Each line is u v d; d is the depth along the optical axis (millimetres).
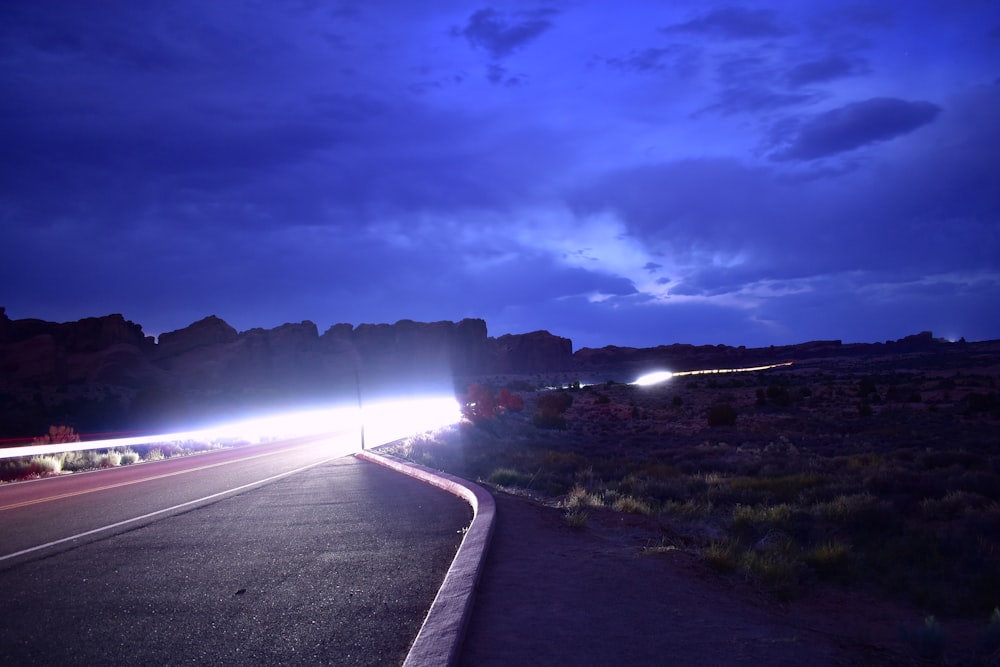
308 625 5930
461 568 7285
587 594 6719
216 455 30125
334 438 40438
